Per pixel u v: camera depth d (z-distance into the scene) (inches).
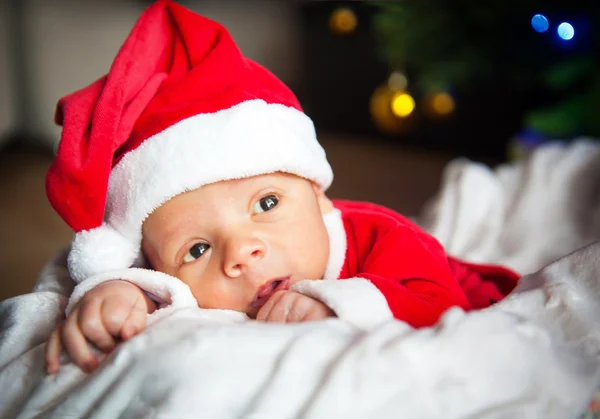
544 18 75.0
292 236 31.9
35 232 82.8
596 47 73.2
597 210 56.0
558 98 95.0
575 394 23.4
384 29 86.9
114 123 30.5
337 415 21.2
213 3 123.2
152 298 31.2
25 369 27.6
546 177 59.2
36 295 31.8
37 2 101.0
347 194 95.9
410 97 93.2
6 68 101.3
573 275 28.9
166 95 32.1
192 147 30.1
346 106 121.9
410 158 109.9
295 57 129.1
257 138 30.7
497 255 53.7
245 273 30.4
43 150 106.6
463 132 110.7
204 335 23.6
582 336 25.4
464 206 57.4
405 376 21.9
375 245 35.0
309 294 28.3
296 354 22.9
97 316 27.0
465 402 22.0
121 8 101.7
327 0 118.9
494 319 24.0
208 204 30.9
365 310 26.8
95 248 31.5
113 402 23.5
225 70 32.4
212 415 22.2
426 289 32.2
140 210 31.0
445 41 84.0
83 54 101.7
